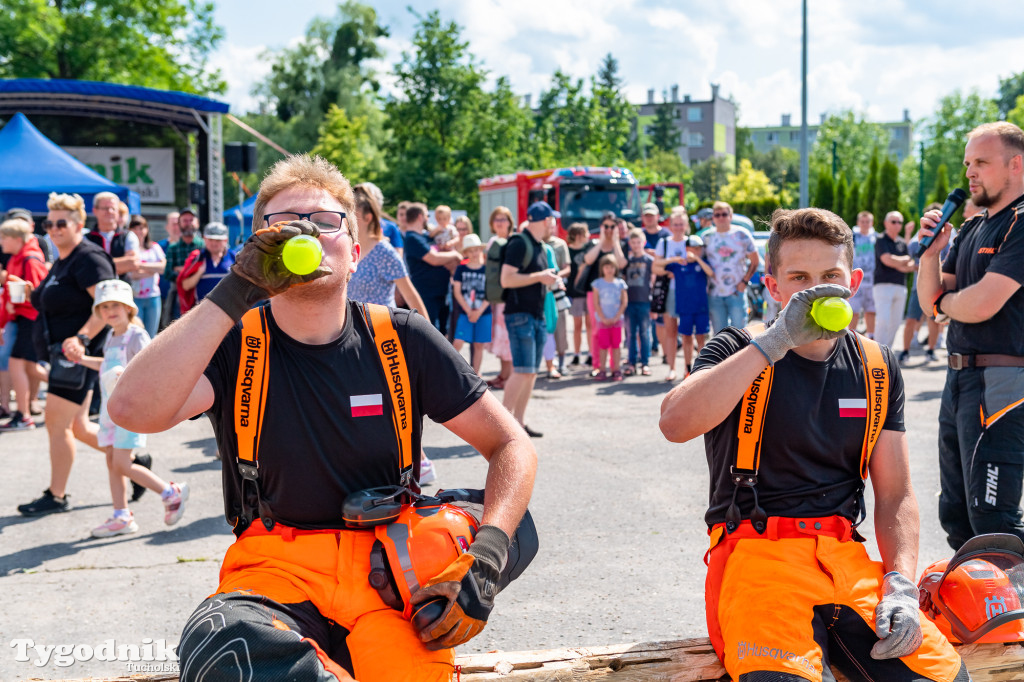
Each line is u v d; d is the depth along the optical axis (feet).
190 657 5.67
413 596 6.18
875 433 7.53
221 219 63.87
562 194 66.28
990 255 11.09
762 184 220.02
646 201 73.72
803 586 6.93
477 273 31.96
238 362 6.52
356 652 6.13
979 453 11.03
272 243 5.95
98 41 106.32
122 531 16.87
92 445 19.06
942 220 11.91
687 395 7.16
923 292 12.17
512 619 12.49
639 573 14.25
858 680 6.88
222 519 17.85
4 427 27.55
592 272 37.17
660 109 392.27
